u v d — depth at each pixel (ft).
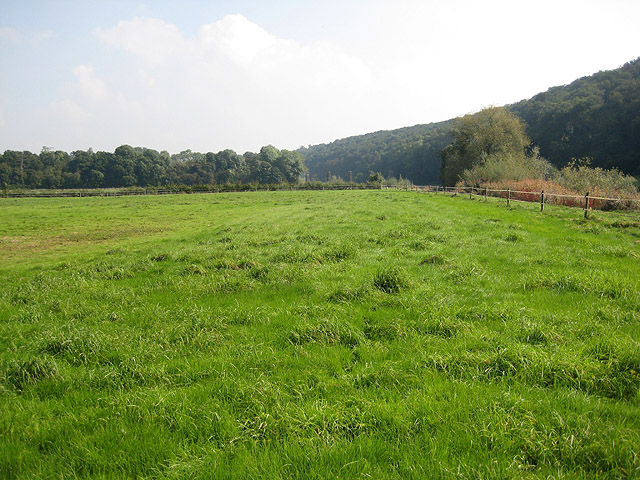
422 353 16.46
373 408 12.61
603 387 13.58
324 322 20.15
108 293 29.27
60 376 16.19
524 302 22.80
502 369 14.99
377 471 10.13
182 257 41.93
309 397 13.69
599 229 48.65
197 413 13.02
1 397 14.96
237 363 16.69
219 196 208.74
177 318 23.09
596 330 17.97
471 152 230.48
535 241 42.09
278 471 10.30
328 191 245.65
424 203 103.04
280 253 39.09
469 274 29.32
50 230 83.71
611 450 10.29
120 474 10.69
